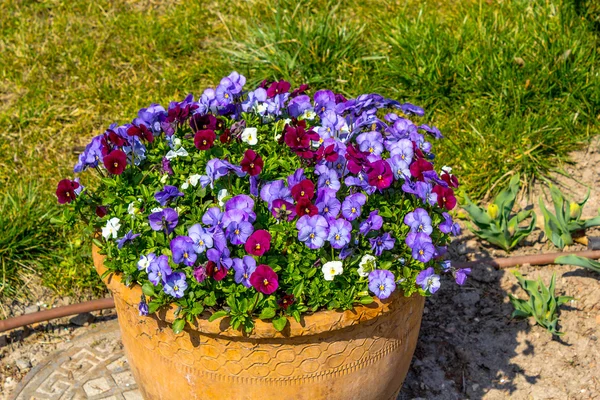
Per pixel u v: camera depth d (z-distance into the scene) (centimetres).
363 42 233
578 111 211
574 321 182
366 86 219
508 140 207
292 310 137
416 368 176
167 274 135
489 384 174
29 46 235
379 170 141
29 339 182
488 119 212
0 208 194
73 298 188
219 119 153
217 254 134
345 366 143
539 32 224
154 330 143
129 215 144
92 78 226
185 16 245
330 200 140
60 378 174
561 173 207
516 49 219
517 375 175
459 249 197
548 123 209
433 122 215
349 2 249
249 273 136
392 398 157
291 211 139
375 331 143
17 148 211
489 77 215
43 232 193
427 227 141
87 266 190
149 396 153
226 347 140
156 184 148
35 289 189
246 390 143
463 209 202
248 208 139
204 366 142
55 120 218
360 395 148
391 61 223
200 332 139
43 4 251
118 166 144
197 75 228
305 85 159
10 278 189
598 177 206
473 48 220
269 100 155
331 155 142
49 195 200
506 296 187
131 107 219
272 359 140
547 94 215
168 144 152
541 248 197
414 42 223
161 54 234
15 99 222
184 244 135
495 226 192
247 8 249
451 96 217
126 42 237
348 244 140
